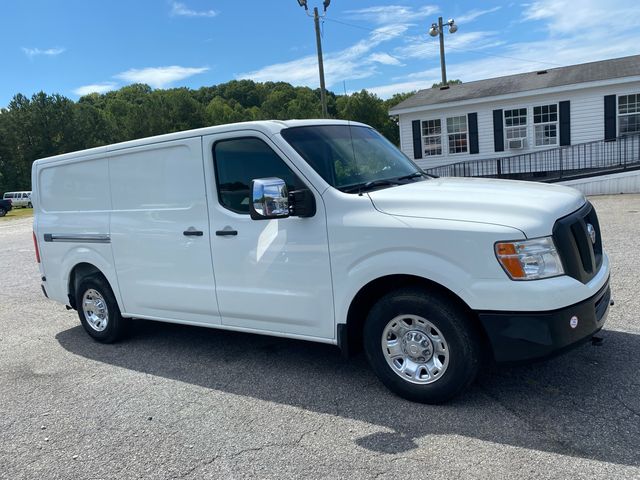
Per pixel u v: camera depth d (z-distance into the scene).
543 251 3.20
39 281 9.73
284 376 4.36
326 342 3.97
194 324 4.79
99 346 5.61
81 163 5.46
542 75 19.80
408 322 3.63
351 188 3.91
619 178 15.62
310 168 3.91
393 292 3.65
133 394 4.27
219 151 4.38
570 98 17.50
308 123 4.36
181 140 4.57
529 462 2.89
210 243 4.45
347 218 3.72
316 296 3.92
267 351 4.99
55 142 69.44
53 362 5.20
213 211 4.42
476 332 3.45
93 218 5.38
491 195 3.57
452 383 3.48
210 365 4.76
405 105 20.67
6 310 7.57
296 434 3.42
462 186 3.89
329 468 3.01
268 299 4.16
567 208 3.51
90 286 5.57
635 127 16.84
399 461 3.01
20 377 4.84
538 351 3.20
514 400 3.59
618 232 9.10
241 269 4.29
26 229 23.12
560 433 3.15
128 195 5.05
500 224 3.24
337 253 3.76
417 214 3.50
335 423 3.52
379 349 3.74
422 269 3.42
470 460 2.96
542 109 18.12
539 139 18.38
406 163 4.73
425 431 3.31
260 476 2.99
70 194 5.64
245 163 4.23
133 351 5.34
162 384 4.43
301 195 3.83
